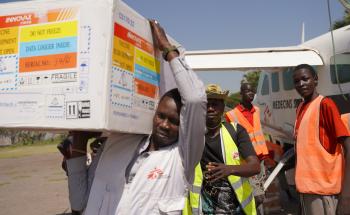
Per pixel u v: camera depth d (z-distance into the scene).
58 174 12.61
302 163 3.29
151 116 2.20
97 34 1.79
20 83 1.93
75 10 1.83
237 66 5.84
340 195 3.07
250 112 5.49
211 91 2.84
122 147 2.18
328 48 5.73
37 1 1.92
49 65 1.87
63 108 1.83
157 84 2.27
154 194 2.04
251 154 2.83
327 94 5.69
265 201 6.13
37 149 24.25
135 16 2.01
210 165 2.70
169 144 2.15
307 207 3.33
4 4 1.98
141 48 2.08
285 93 7.09
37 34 1.91
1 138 27.69
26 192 9.40
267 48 6.23
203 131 2.05
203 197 2.88
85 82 1.79
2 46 1.98
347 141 3.04
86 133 2.23
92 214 2.11
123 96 1.90
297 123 3.44
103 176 2.15
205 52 6.24
